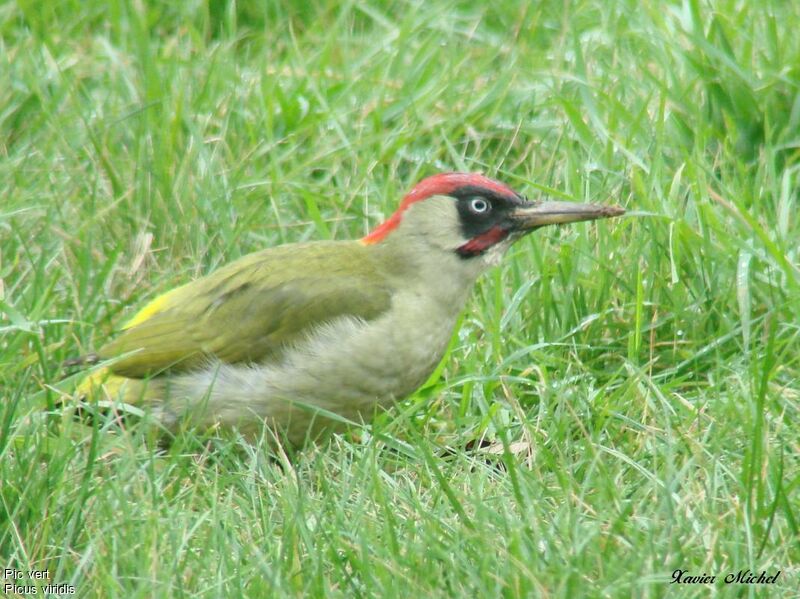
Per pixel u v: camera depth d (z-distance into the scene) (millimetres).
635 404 10625
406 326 10547
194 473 9852
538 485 9461
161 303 10922
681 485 9359
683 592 8203
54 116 13930
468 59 15414
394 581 8312
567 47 15039
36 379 10938
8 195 13094
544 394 10750
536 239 12273
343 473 9688
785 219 11906
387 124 14305
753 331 11391
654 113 13547
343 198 13367
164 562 8680
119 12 15766
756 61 13812
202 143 13305
